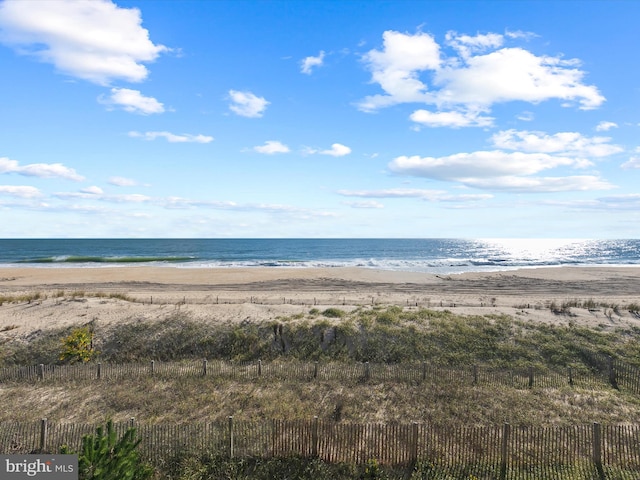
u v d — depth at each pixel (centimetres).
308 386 1956
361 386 1953
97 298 3459
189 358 2477
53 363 2386
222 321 2786
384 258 11994
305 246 19800
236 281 5891
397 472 1294
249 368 2166
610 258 12375
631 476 1241
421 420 1634
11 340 2544
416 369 2088
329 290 5056
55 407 1761
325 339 2588
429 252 15325
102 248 16988
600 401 1788
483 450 1345
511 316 2903
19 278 6122
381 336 2575
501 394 1850
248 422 1543
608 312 3038
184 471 1291
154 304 3275
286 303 3709
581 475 1253
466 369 2152
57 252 14338
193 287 5288
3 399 1845
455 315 2912
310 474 1286
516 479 1245
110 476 998
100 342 2578
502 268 8756
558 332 2586
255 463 1333
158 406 1755
